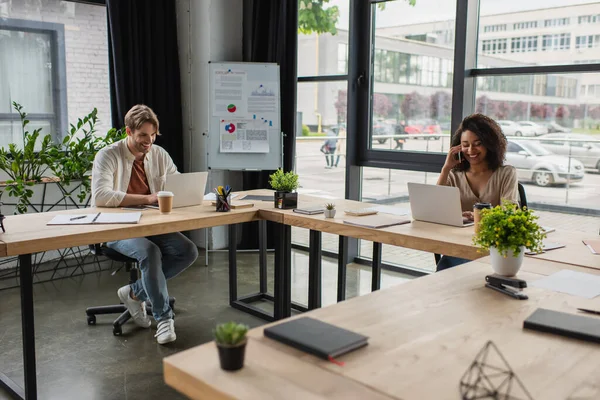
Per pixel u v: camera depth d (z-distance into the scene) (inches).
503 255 74.5
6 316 144.6
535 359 50.1
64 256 193.2
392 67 181.0
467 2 156.7
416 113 176.1
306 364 48.7
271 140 199.8
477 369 47.9
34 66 187.5
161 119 205.0
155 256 123.2
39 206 188.9
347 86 188.2
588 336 54.2
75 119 198.5
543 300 66.9
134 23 195.0
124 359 118.5
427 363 49.1
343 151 198.1
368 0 181.6
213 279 178.9
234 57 213.9
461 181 124.6
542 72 149.9
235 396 43.1
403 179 185.6
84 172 181.8
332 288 171.5
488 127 119.1
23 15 183.3
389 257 196.4
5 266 182.1
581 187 149.0
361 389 44.3
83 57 197.8
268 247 217.6
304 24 204.2
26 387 98.1
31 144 171.3
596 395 43.6
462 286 72.1
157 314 125.6
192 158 214.2
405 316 60.8
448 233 103.9
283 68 201.0
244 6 212.5
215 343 50.1
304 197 147.3
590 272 80.9
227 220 122.0
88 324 138.4
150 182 138.3
